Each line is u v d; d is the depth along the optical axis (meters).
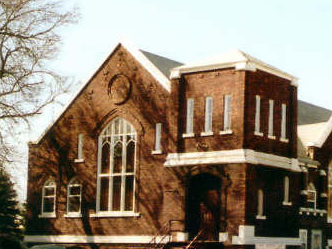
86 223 51.44
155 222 47.22
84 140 52.38
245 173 43.06
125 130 50.16
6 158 46.84
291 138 47.75
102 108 51.38
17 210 61.88
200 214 45.19
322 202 53.28
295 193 48.09
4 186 61.09
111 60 51.16
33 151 55.62
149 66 48.94
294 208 47.88
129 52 50.19
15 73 46.78
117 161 50.31
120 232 49.25
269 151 45.62
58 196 53.59
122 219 49.28
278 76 46.91
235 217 42.97
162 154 47.44
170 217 45.78
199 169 44.78
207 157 44.53
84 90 52.62
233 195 43.28
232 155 43.53
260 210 44.91
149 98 48.72
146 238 47.56
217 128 44.47
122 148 50.12
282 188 46.91
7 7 46.25
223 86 44.62
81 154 52.53
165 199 46.25
